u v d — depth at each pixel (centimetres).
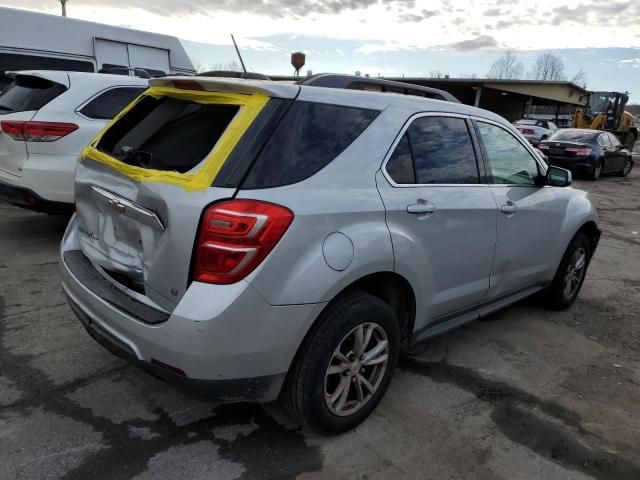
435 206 294
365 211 256
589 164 1507
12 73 576
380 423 288
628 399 332
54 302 418
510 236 363
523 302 495
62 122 516
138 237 249
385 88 346
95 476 237
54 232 609
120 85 573
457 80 3247
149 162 254
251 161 227
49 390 300
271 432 275
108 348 256
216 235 215
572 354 391
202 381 223
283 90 246
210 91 256
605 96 2722
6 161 518
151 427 273
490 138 358
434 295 310
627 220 970
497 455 270
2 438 257
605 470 265
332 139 256
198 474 242
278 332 228
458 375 348
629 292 545
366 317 261
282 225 222
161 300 234
